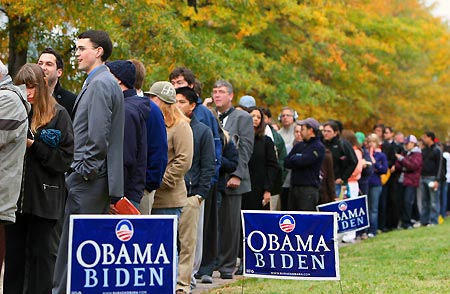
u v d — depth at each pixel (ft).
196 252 35.14
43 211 25.99
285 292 33.78
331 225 27.84
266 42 85.30
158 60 59.98
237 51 75.66
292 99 86.38
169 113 31.37
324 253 27.78
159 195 31.24
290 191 49.32
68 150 26.25
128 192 26.89
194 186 33.55
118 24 57.11
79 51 26.50
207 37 67.21
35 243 26.37
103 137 25.05
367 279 37.29
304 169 48.55
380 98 114.83
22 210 25.72
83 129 25.57
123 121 25.82
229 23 75.36
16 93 24.14
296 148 48.85
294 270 27.71
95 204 25.62
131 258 20.99
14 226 26.50
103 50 26.53
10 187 24.02
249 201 43.14
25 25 56.59
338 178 58.80
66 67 57.26
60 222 29.78
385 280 36.86
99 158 25.13
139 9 56.80
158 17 58.29
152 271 21.08
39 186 25.93
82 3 54.49
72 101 32.09
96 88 25.30
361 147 64.28
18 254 26.55
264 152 43.21
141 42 58.85
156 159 28.68
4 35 57.93
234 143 38.73
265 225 27.78
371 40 96.58
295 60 86.28
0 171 23.90
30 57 59.11
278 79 82.53
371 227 66.39
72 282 20.65
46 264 26.43
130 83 27.71
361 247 54.49
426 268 40.98
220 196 38.99
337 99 95.55
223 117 40.75
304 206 48.67
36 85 26.13
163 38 58.59
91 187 25.59
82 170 25.18
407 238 59.88
